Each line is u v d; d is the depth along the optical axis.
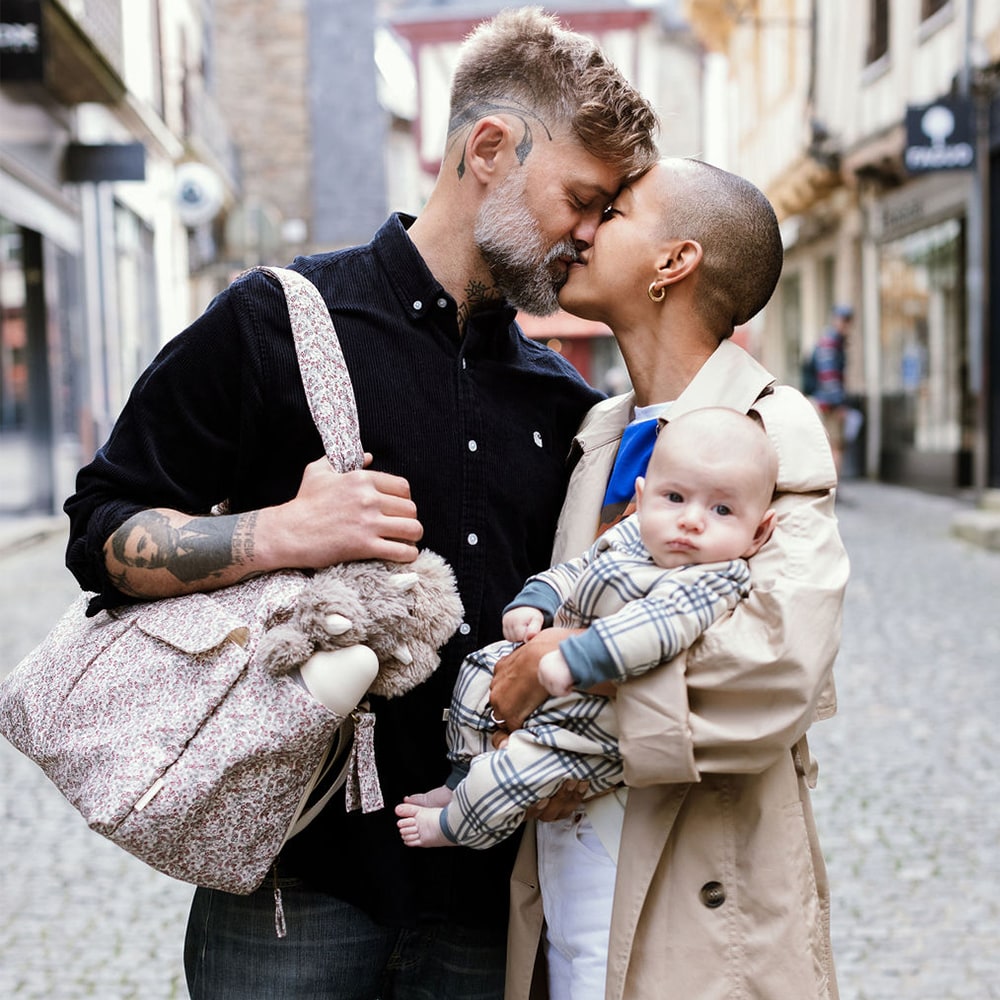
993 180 10.98
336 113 25.59
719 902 1.58
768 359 22.58
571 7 25.81
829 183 16.30
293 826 1.60
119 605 1.66
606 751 1.57
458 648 1.75
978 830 3.96
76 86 12.10
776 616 1.49
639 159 1.75
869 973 3.12
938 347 12.90
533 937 1.74
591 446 1.88
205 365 1.68
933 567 8.46
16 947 3.38
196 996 1.78
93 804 1.47
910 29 12.96
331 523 1.57
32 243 12.03
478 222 1.76
